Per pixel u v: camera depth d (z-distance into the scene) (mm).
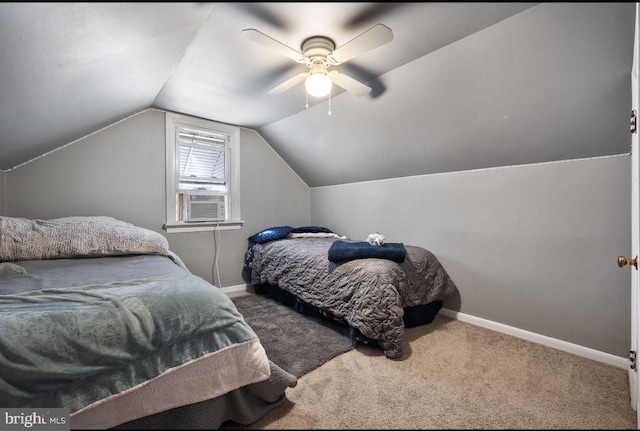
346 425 1187
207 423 1069
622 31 1223
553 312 1936
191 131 2988
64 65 1170
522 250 2074
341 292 2047
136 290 1093
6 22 805
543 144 1874
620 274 1685
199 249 3049
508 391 1420
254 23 1355
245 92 2297
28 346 823
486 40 1511
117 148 2562
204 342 1043
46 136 1912
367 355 1811
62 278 1337
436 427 1182
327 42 1475
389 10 1295
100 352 882
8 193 2117
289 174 3785
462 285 2422
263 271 2969
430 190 2654
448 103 1980
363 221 3303
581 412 1269
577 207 1833
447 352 1843
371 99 2270
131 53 1327
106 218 2209
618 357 1686
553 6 1246
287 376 1267
